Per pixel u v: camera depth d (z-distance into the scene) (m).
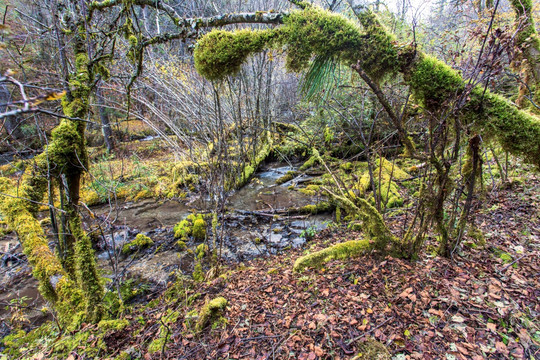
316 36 1.86
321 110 4.72
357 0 1.85
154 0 2.67
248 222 5.97
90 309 2.99
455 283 2.54
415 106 2.19
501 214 3.74
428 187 2.69
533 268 2.58
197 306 3.11
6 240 5.16
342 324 2.36
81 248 3.04
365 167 7.20
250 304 2.91
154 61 7.26
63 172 2.90
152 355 2.41
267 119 9.60
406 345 2.05
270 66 8.62
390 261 2.95
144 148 11.19
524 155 1.90
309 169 8.53
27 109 0.70
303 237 5.18
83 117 3.04
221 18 2.21
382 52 1.84
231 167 7.43
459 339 2.02
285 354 2.20
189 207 6.93
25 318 3.37
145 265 4.59
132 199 7.39
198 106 7.30
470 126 2.00
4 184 2.90
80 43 3.27
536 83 3.01
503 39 1.81
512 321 2.07
